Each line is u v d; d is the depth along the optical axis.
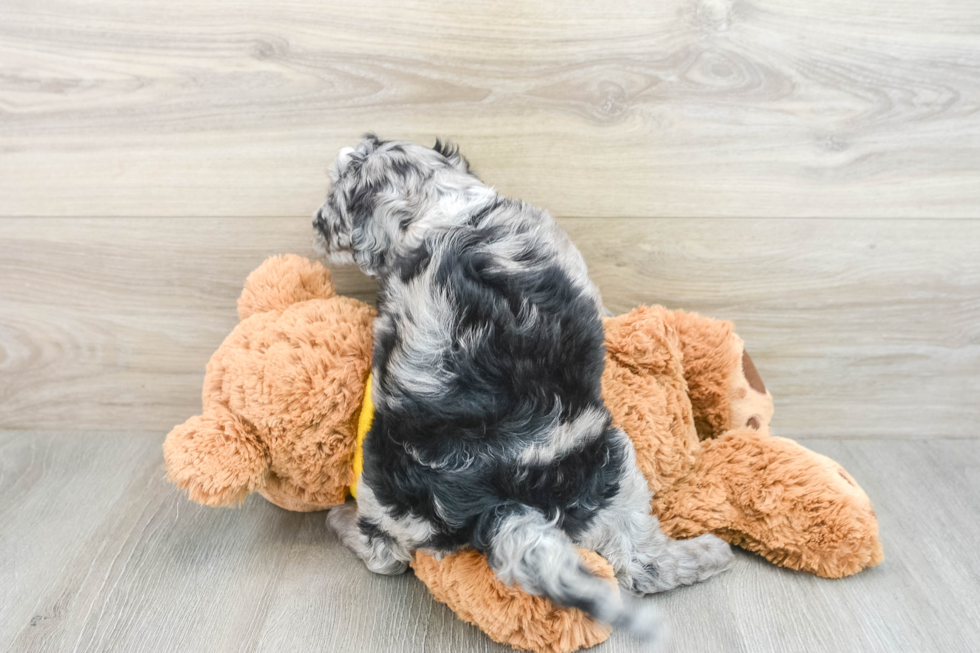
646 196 1.33
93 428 1.55
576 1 1.20
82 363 1.49
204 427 1.05
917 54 1.23
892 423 1.51
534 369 0.95
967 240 1.35
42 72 1.25
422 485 0.93
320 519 1.31
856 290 1.40
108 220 1.36
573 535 0.94
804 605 1.09
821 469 1.15
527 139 1.30
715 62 1.24
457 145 1.26
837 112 1.27
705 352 1.23
